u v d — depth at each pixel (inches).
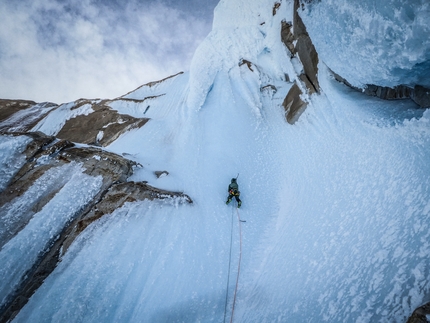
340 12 285.4
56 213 315.6
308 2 382.3
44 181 345.4
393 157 254.4
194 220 334.3
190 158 503.8
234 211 362.6
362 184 267.6
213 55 738.2
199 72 705.0
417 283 142.4
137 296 241.6
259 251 300.4
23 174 348.5
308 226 281.7
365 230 211.3
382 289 156.8
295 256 254.1
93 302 232.1
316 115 454.3
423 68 230.1
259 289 243.6
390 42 231.5
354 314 157.3
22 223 300.8
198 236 311.3
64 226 309.0
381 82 300.8
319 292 193.9
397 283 152.2
